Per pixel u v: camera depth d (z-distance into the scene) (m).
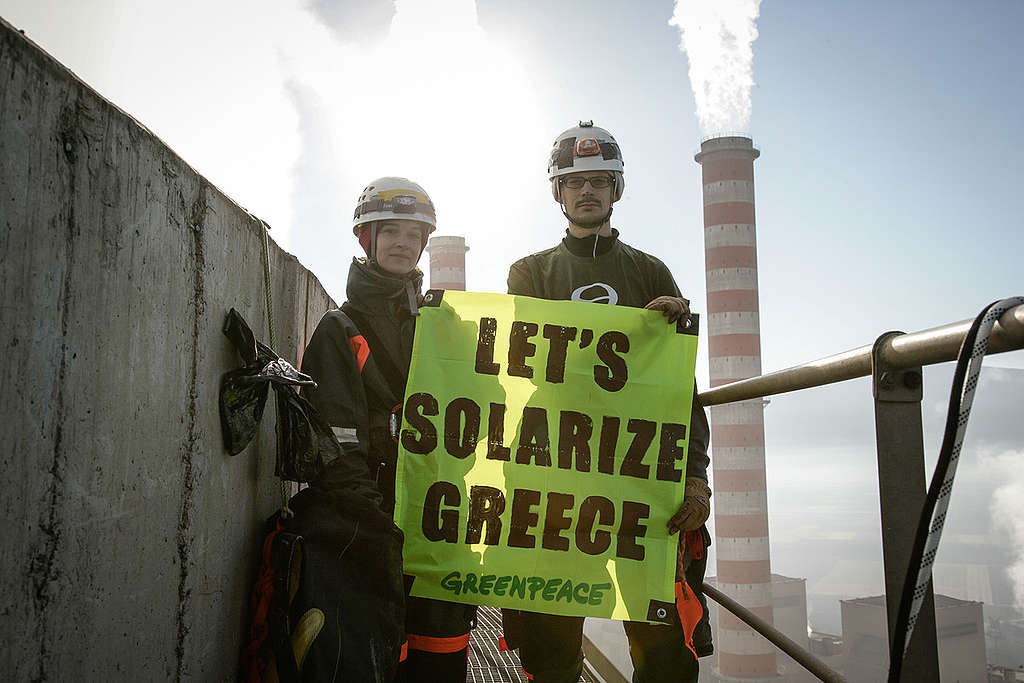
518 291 2.61
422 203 2.38
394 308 2.39
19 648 1.01
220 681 1.84
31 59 1.03
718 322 54.12
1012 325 0.91
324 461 1.95
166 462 1.51
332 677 1.71
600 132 2.49
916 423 1.18
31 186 1.03
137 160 1.37
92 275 1.21
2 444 0.97
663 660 2.27
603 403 2.31
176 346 1.57
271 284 2.39
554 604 2.19
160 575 1.48
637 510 2.26
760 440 53.28
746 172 55.00
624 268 2.53
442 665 2.12
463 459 2.26
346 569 1.85
